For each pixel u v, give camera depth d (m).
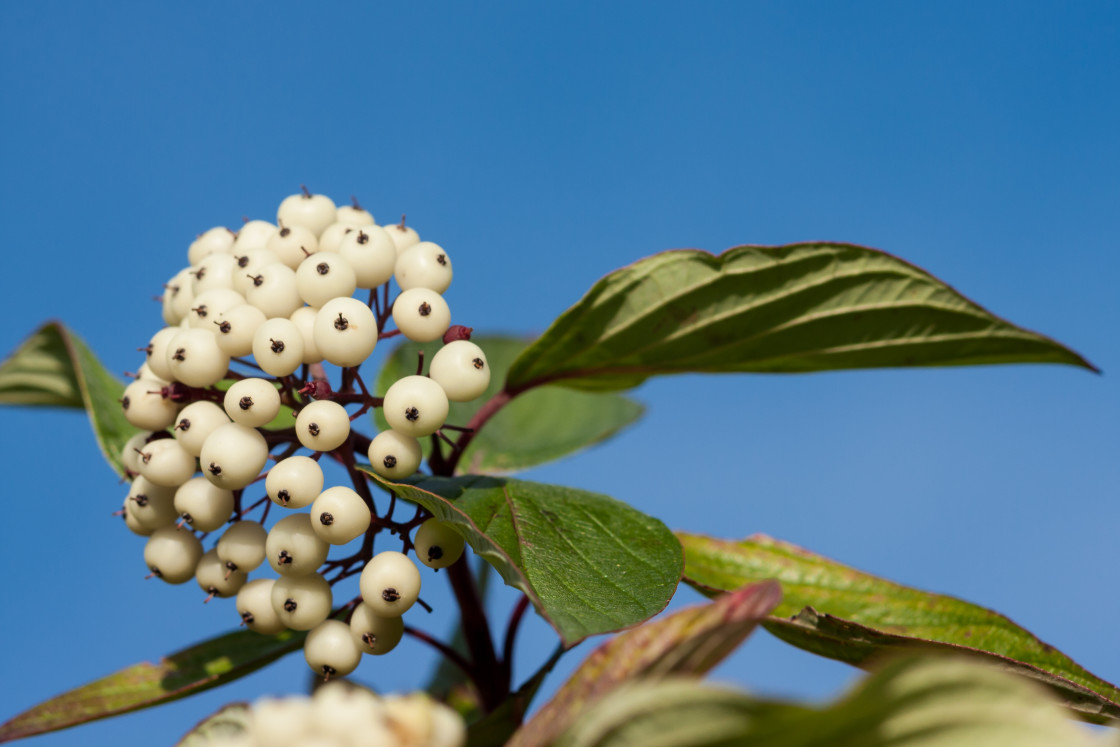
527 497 0.35
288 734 0.29
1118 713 0.35
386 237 0.35
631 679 0.30
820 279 0.37
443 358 0.34
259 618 0.34
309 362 0.34
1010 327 0.37
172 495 0.35
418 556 0.34
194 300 0.35
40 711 0.36
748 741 0.29
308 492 0.33
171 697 0.36
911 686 0.28
